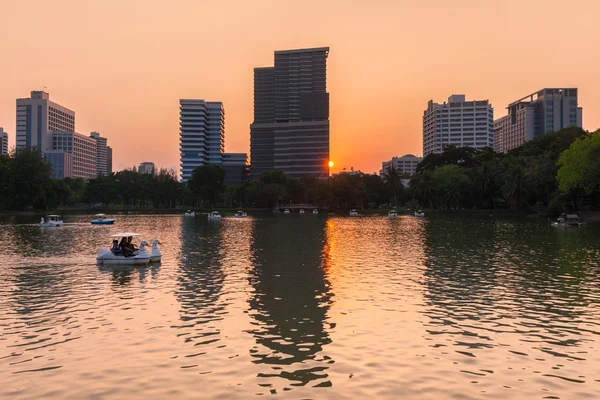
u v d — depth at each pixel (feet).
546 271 99.81
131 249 118.42
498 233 208.33
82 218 407.44
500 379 41.60
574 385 40.32
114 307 68.49
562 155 304.91
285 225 298.15
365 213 581.12
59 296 76.07
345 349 49.67
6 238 188.75
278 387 39.91
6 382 41.22
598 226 251.60
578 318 62.03
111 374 42.93
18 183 428.97
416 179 598.75
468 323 59.62
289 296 75.66
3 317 62.85
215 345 51.06
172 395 38.47
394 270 102.63
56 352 48.91
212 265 110.73
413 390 39.24
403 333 55.31
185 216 479.82
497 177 463.01
